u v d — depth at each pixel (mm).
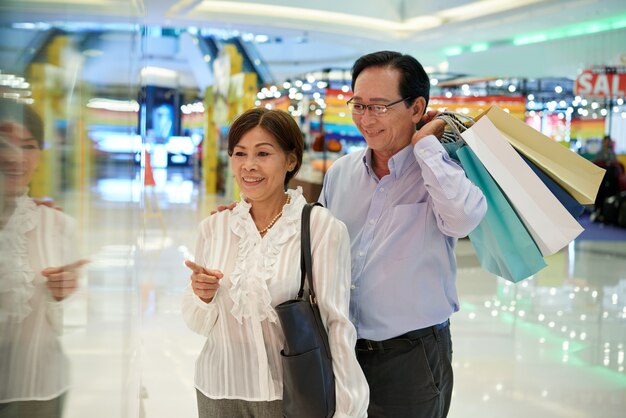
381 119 1857
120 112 1013
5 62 867
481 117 1965
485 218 1916
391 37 13586
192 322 1727
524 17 11297
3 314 911
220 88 17391
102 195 999
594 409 3783
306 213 1685
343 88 10484
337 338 1608
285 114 1727
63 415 1001
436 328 1953
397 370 1893
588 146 13367
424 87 1908
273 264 1659
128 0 1014
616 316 6098
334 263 1650
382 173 1998
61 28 920
